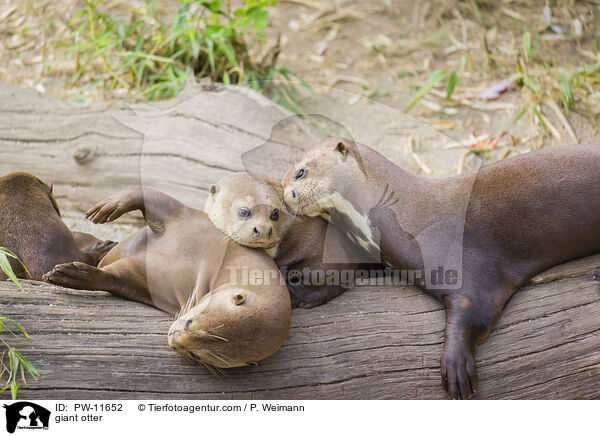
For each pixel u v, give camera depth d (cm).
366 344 657
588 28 1306
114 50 1195
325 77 1241
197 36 1133
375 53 1316
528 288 704
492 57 1266
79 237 770
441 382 650
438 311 682
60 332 613
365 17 1420
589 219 694
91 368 605
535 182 696
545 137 1068
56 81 1152
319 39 1354
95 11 1275
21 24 1271
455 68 1260
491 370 660
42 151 957
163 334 633
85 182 932
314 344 650
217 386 623
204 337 581
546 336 678
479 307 660
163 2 1345
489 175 708
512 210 688
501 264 688
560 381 670
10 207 682
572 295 700
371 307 682
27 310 618
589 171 699
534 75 1174
